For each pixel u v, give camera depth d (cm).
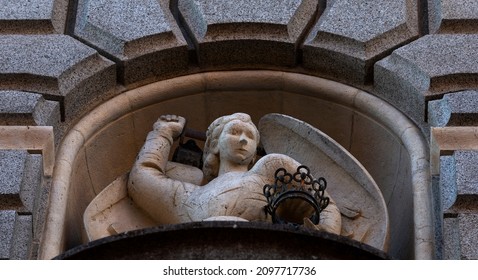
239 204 1244
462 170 1270
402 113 1365
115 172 1372
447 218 1249
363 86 1393
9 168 1270
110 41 1390
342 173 1305
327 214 1256
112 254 1127
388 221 1280
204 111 1409
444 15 1404
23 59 1360
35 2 1416
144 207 1289
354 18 1407
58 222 1262
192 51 1405
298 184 1243
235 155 1289
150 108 1391
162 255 1123
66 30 1411
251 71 1405
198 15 1412
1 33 1398
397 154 1354
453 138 1297
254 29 1399
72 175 1319
